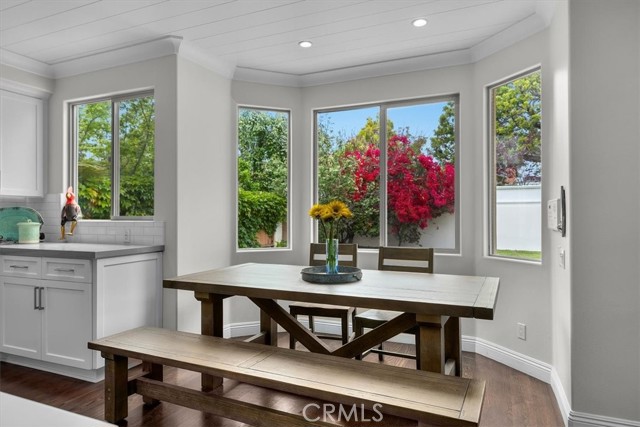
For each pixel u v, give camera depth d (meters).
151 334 2.37
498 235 3.30
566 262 2.24
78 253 2.75
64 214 3.55
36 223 3.53
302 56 3.56
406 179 3.81
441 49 3.41
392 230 3.86
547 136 2.74
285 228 4.12
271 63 3.73
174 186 3.24
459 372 2.48
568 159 2.15
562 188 2.28
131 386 2.25
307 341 2.58
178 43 3.18
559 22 2.39
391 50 3.43
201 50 3.39
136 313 3.04
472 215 3.43
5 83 3.40
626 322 2.03
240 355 2.02
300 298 2.12
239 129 3.98
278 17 2.84
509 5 2.67
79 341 2.77
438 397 1.54
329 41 3.25
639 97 2.01
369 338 2.39
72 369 2.85
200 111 3.48
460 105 3.49
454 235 3.62
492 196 3.35
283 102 4.06
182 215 3.29
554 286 2.59
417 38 3.19
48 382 2.76
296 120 4.10
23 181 3.57
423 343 1.94
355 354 2.42
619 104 2.04
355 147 4.02
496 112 3.31
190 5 2.67
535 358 2.86
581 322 2.10
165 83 3.28
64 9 2.70
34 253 2.92
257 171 4.05
